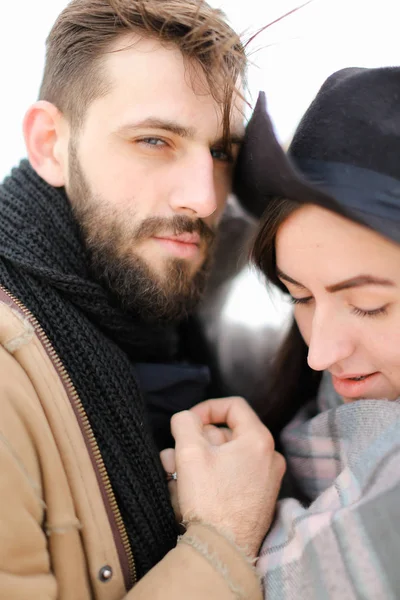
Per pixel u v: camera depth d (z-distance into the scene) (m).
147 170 0.85
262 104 0.71
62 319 0.81
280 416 0.99
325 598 0.64
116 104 0.84
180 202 0.85
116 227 0.88
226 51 0.81
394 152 0.65
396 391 0.77
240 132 0.88
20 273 0.82
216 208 0.92
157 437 0.92
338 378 0.79
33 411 0.69
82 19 0.89
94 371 0.80
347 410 0.79
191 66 0.81
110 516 0.74
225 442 0.84
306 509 0.74
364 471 0.70
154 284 0.89
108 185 0.87
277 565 0.69
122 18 0.83
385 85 0.66
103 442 0.77
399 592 0.61
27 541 0.64
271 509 0.78
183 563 0.69
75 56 0.89
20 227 0.86
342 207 0.60
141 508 0.77
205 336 1.12
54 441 0.71
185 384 0.95
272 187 0.70
